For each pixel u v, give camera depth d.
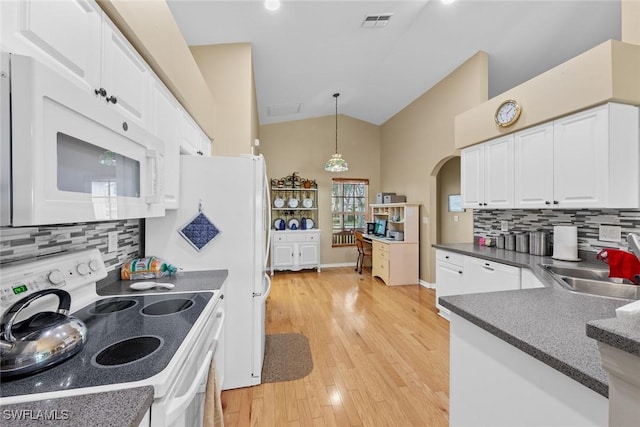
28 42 0.69
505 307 1.11
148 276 1.60
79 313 1.12
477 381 1.03
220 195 1.83
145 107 1.33
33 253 1.02
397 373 2.08
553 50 3.12
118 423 0.54
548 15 2.68
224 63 3.06
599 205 1.86
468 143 2.98
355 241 6.16
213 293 1.38
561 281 1.52
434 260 4.37
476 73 3.38
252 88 3.43
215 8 2.43
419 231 4.67
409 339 2.62
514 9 2.68
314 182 5.91
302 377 2.03
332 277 5.11
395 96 4.79
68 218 0.69
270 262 5.34
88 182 0.78
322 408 1.72
